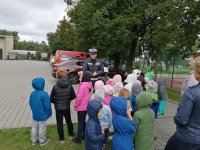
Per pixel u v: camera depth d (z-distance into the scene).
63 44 17.58
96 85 2.37
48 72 10.78
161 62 8.16
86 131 1.91
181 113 1.45
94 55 3.21
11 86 6.25
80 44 10.13
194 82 2.04
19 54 30.91
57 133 2.77
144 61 8.88
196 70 1.48
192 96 1.44
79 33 8.98
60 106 2.48
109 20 7.68
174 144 1.54
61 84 2.48
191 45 5.86
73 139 2.55
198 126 1.46
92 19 8.21
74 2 10.98
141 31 8.28
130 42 8.05
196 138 1.46
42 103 2.40
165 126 3.20
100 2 8.22
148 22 7.85
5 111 3.70
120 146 1.82
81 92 2.41
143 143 1.89
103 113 2.16
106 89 2.29
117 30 7.49
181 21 5.77
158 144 2.59
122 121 1.82
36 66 15.37
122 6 7.90
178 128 1.52
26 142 2.51
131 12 7.61
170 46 6.46
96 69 3.19
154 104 2.60
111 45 8.11
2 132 2.76
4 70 11.31
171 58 7.10
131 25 7.59
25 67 13.99
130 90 2.43
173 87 7.76
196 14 5.55
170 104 4.64
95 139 1.87
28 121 3.22
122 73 7.29
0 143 2.47
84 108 2.43
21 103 4.27
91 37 8.83
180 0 5.67
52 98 2.50
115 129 1.86
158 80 3.14
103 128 2.12
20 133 2.74
